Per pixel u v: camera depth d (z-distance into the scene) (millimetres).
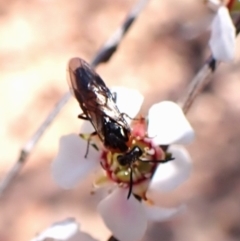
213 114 173
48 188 160
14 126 176
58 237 87
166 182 92
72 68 92
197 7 194
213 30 90
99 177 93
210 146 167
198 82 93
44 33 195
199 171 161
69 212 156
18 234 155
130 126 92
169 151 92
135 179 92
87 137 92
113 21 196
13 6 201
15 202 159
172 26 191
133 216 90
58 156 92
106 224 89
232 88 178
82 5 200
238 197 156
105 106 91
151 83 182
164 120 92
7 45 193
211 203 154
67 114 174
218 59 90
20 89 183
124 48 187
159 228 150
